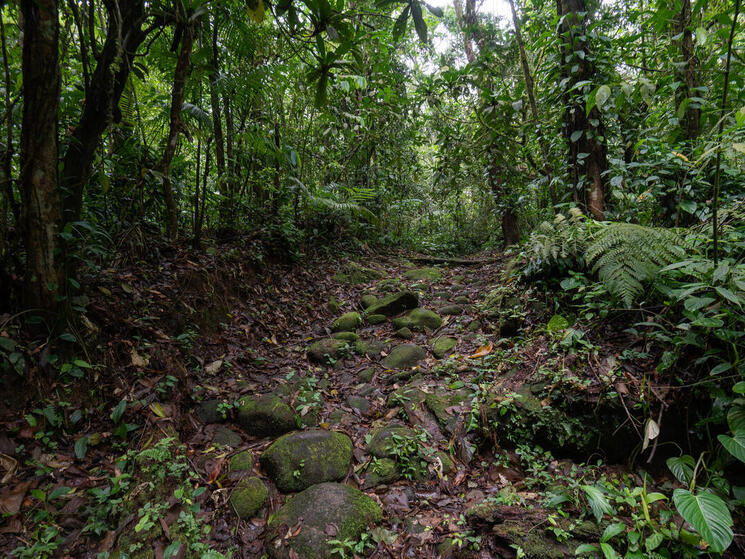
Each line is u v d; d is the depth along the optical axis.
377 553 1.84
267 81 4.11
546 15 5.89
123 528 1.80
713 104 3.02
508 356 3.02
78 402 2.29
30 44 1.99
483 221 10.94
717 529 1.46
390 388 3.20
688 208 2.84
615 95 3.33
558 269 3.37
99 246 2.91
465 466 2.36
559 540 1.73
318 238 6.56
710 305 2.16
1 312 2.26
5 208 2.27
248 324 3.89
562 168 3.88
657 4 3.08
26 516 1.76
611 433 2.21
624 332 2.58
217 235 4.77
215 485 2.19
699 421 1.98
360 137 6.82
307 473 2.27
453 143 6.38
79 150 2.51
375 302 4.96
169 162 3.24
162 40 3.77
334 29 2.05
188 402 2.81
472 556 1.78
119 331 2.75
